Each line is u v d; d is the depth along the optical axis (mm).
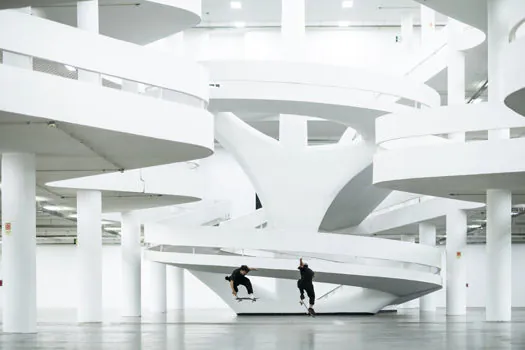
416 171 24469
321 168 35531
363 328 20453
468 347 12820
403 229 46625
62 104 15945
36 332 18953
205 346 13188
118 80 24812
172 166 29578
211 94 29891
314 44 48625
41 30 15945
